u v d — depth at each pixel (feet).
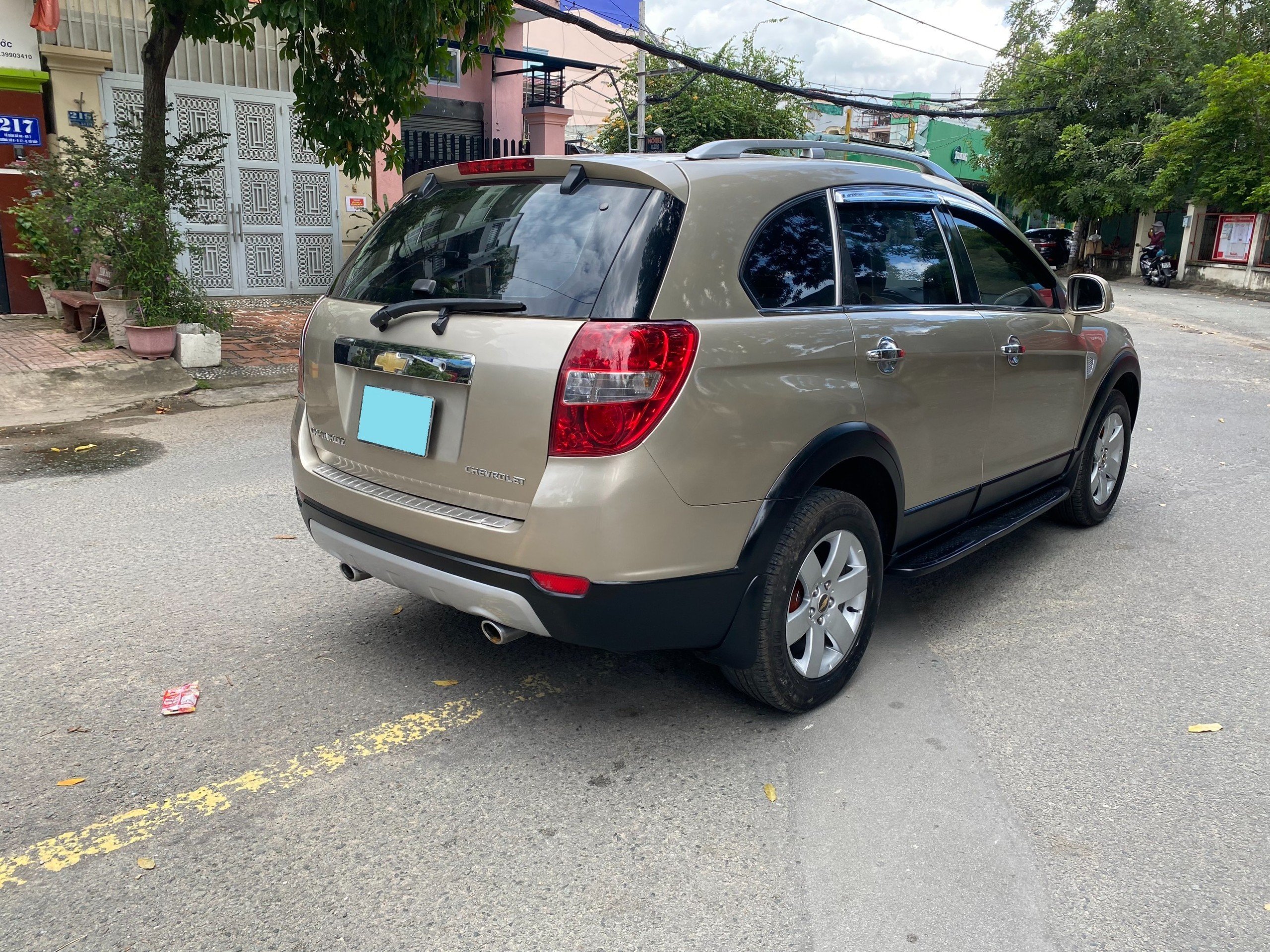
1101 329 15.64
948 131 145.59
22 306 35.40
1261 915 7.11
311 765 8.89
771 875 7.48
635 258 8.13
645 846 7.82
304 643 11.46
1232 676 11.14
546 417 7.89
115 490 17.48
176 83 40.01
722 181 8.96
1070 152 89.56
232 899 7.10
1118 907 7.18
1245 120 74.02
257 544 14.80
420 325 8.86
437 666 10.94
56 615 12.05
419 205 10.25
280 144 43.34
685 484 8.11
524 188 9.27
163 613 12.21
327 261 46.01
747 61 85.05
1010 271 13.20
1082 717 10.11
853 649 10.39
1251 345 43.34
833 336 9.43
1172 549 15.70
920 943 6.77
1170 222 93.45
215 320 29.86
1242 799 8.65
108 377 26.40
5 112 33.71
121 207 27.35
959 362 11.23
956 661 11.43
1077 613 12.98
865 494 10.63
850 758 9.22
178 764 8.85
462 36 29.55
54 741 9.18
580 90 99.40
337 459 10.10
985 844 7.91
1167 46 88.38
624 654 11.42
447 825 8.05
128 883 7.25
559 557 7.97
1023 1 99.14
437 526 8.66
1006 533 12.60
